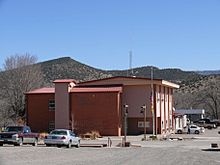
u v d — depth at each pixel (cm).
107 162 2350
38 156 2772
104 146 4697
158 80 7375
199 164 2311
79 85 7612
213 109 14162
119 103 7250
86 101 7250
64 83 7375
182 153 3306
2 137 4069
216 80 15675
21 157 2653
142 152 3419
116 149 3944
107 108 7150
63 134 4081
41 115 7675
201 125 10781
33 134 4266
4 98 8850
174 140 6150
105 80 7519
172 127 8806
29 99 7750
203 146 4681
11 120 8325
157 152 3428
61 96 7388
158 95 7669
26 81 8962
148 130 7356
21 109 8794
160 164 2286
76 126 7244
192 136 7281
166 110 8294
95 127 7175
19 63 9056
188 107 14412
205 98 14375
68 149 3750
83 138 6456
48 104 7656
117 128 7088
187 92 15550
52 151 3325
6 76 8962
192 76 18512
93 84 7556
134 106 7388
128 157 2797
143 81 7362
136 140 6106
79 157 2744
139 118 7375
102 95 7181
